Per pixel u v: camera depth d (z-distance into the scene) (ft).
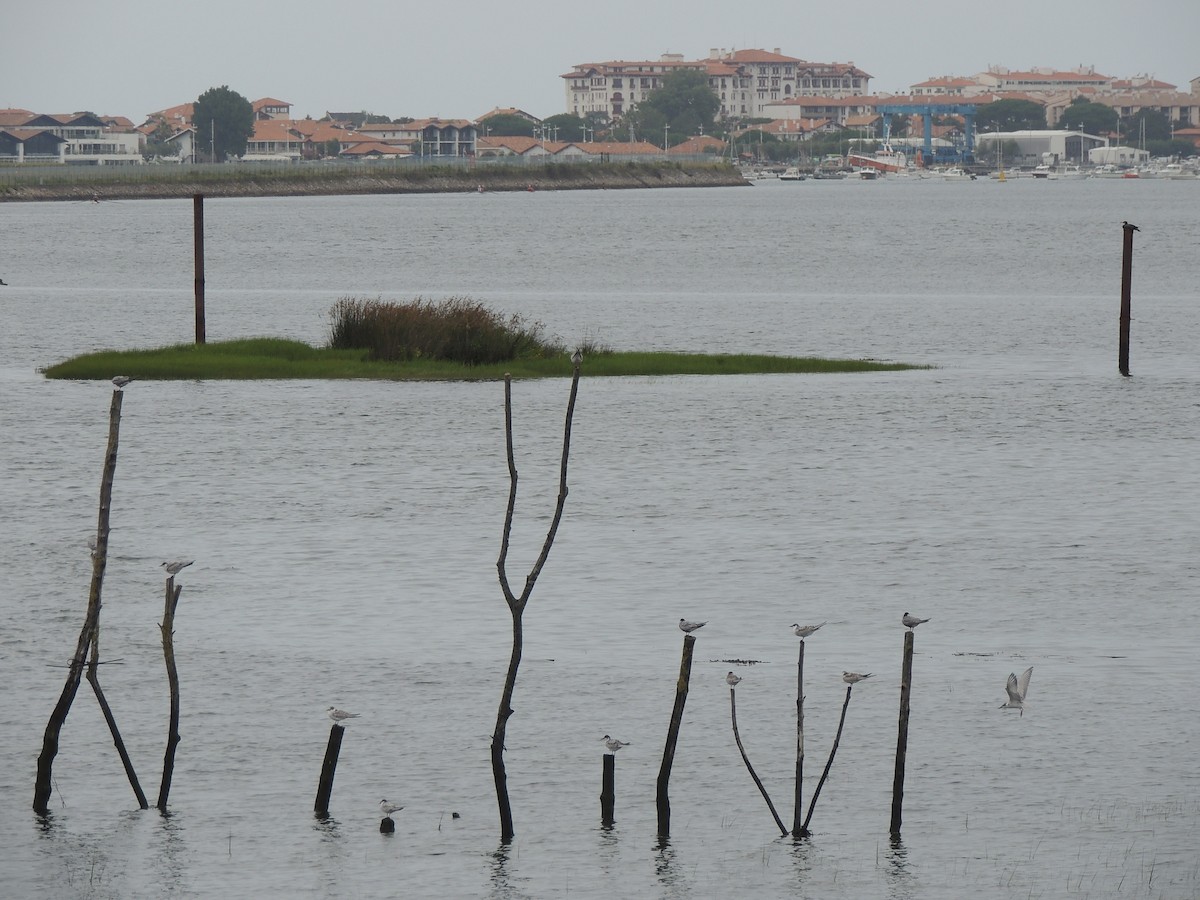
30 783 181.88
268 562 285.84
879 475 374.02
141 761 188.14
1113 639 237.86
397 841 168.25
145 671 220.84
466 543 301.63
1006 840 168.55
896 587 269.85
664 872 161.79
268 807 176.04
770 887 158.92
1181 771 185.26
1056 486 360.69
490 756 189.78
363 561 286.87
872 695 211.82
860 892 157.79
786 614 252.83
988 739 195.62
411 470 377.30
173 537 305.73
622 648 233.14
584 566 284.20
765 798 171.01
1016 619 249.55
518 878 160.66
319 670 221.46
